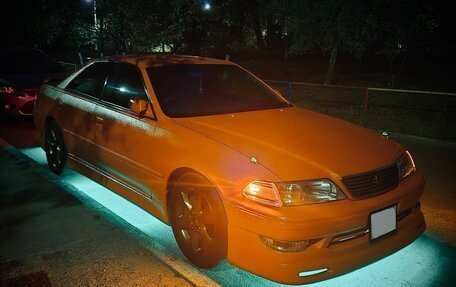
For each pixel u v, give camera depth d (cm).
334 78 1648
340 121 386
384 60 2111
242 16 2133
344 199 272
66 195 452
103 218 396
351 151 305
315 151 299
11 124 816
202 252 308
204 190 300
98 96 443
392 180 299
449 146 719
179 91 389
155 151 346
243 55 2303
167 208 343
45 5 1678
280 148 299
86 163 454
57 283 289
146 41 1590
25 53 901
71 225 380
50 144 525
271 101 435
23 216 398
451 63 1978
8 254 328
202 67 434
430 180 534
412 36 1209
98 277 298
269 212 260
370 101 1162
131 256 328
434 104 1116
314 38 1215
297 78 1686
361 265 275
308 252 260
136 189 378
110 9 1566
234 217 275
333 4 1096
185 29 1728
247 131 328
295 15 1165
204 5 1700
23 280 292
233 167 286
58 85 520
